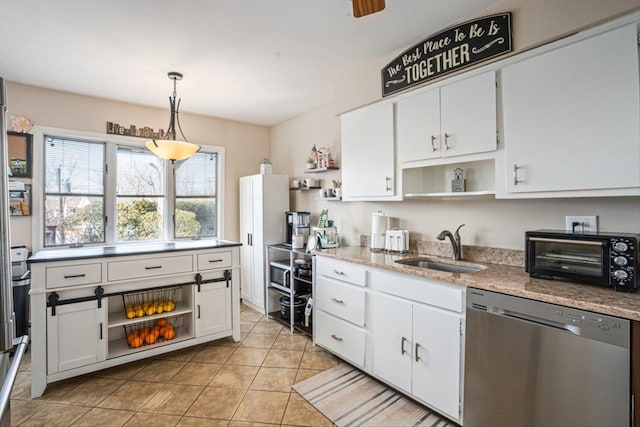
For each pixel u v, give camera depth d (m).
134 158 3.69
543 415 1.41
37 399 2.08
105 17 1.96
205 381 2.31
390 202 2.94
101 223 3.47
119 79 2.91
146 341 2.62
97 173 3.45
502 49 1.80
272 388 2.21
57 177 3.22
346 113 2.90
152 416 1.92
